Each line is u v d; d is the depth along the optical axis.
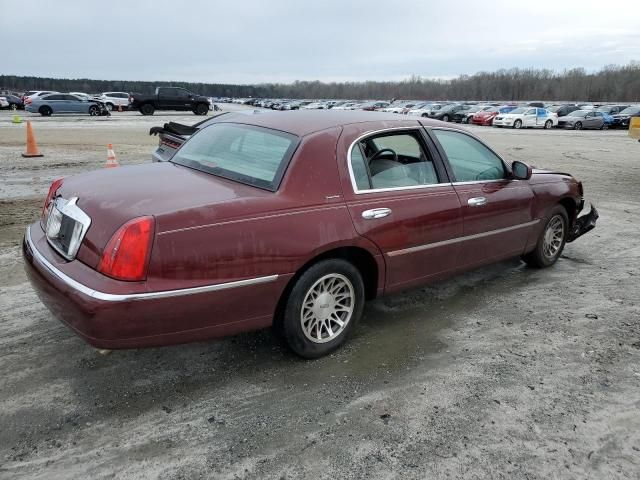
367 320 4.18
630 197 9.66
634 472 2.57
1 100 42.06
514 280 5.16
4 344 3.60
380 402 3.09
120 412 2.93
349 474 2.51
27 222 6.74
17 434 2.71
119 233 2.69
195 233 2.82
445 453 2.66
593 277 5.29
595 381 3.36
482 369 3.48
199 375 3.32
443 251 4.10
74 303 2.70
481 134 27.27
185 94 36.09
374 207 3.56
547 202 5.11
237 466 2.54
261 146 3.56
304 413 2.97
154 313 2.74
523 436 2.81
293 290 3.26
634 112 37.78
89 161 12.55
